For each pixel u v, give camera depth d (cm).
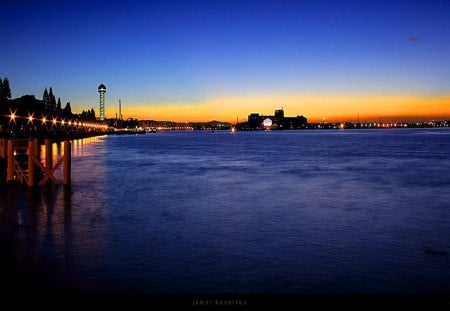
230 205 2261
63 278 1137
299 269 1221
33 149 2747
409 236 1597
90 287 1074
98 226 1755
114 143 12594
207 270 1209
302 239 1549
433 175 3744
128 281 1120
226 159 5850
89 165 4834
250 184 3155
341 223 1816
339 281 1130
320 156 6366
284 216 1964
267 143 12394
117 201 2377
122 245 1463
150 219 1897
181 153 7356
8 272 1180
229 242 1507
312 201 2384
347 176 3691
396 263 1277
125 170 4228
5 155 3225
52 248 1420
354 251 1399
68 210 2086
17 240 1516
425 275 1178
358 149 8375
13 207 2138
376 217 1939
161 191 2784
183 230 1689
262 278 1151
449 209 2136
